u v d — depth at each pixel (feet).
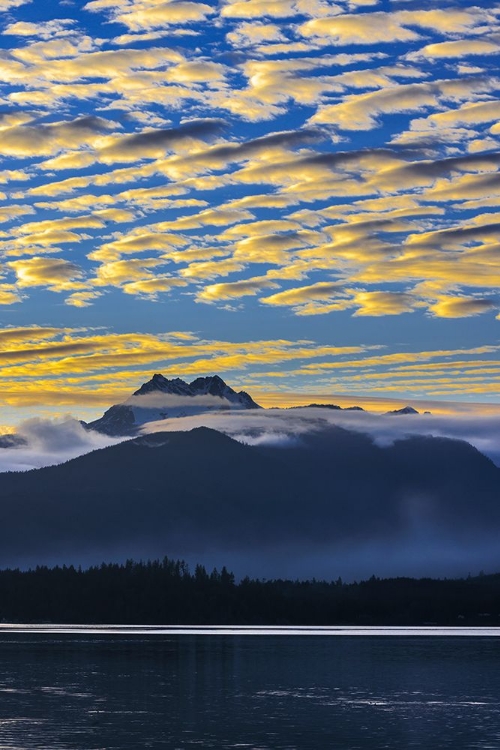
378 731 469.16
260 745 435.53
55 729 470.39
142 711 526.98
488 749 427.33
